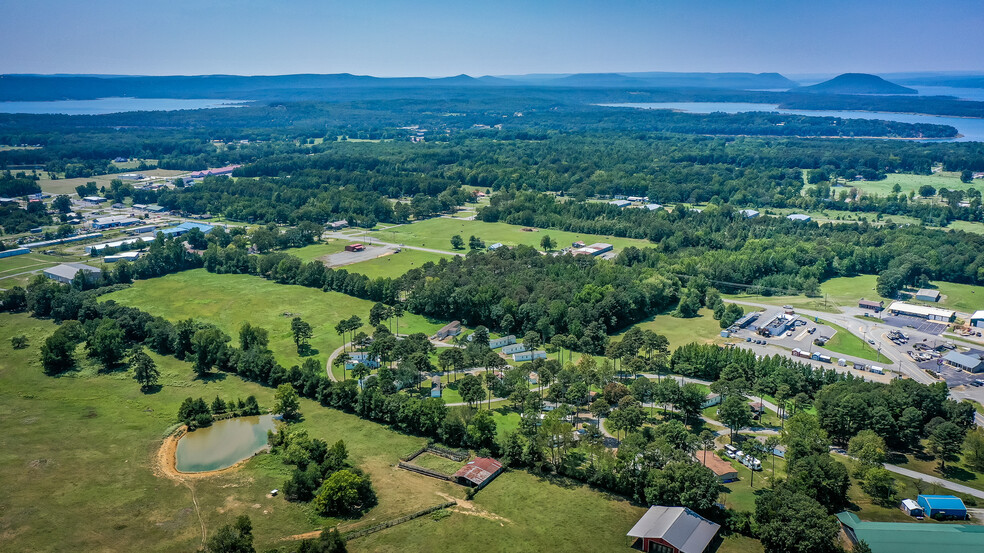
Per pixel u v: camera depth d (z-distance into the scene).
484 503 175.00
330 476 176.88
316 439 197.38
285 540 158.12
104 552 152.62
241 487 181.50
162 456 197.00
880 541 154.38
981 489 182.00
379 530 162.62
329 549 146.25
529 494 180.00
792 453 186.12
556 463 194.75
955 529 158.38
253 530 162.00
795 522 152.75
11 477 182.25
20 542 155.00
